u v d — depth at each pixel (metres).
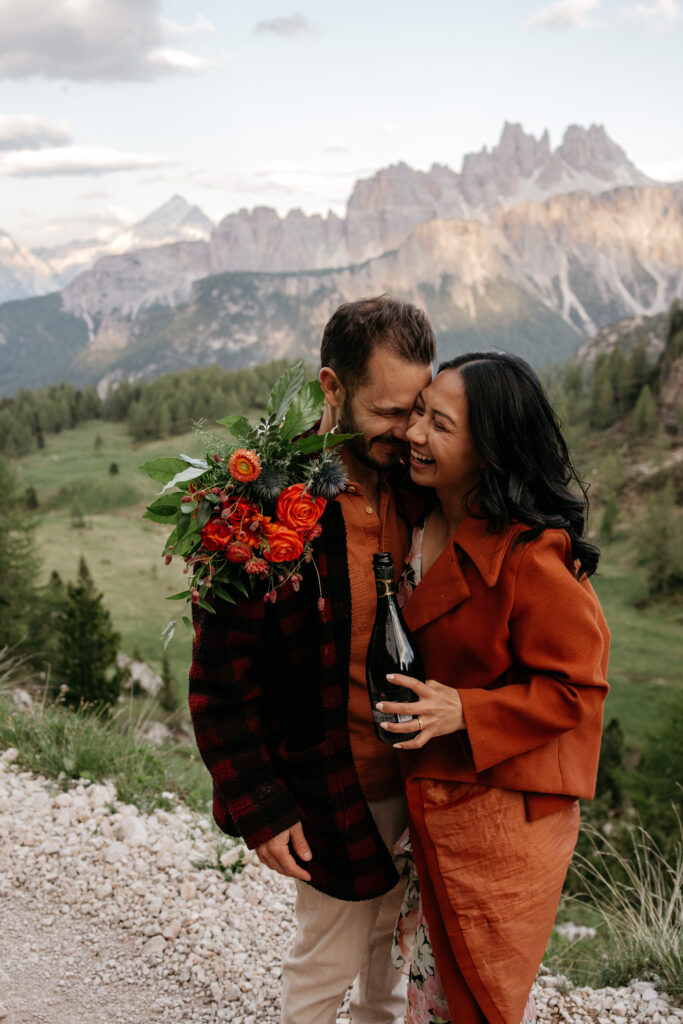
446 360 1.94
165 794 4.64
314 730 1.99
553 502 1.90
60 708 5.97
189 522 1.85
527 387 1.84
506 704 1.78
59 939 3.19
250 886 3.63
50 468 136.38
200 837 4.13
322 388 1.91
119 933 3.23
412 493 2.11
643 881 3.65
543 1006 2.76
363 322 1.84
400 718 1.82
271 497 1.83
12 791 4.29
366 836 2.00
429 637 1.95
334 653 1.93
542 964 3.25
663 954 3.02
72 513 103.75
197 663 1.93
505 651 1.84
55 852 3.76
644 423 113.88
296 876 1.92
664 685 60.94
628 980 3.03
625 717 55.66
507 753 1.79
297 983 2.13
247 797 1.89
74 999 2.83
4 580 41.78
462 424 1.83
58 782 4.50
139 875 3.62
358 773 2.05
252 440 1.91
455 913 1.85
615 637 69.75
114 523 104.00
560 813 1.93
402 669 1.89
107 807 4.24
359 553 1.96
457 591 1.88
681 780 23.78
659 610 74.81
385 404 1.87
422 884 1.93
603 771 26.97
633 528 90.31
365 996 2.46
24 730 5.02
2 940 3.16
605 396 123.12
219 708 1.91
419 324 1.86
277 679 2.01
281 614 1.92
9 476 46.94
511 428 1.81
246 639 1.92
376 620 1.92
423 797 1.91
